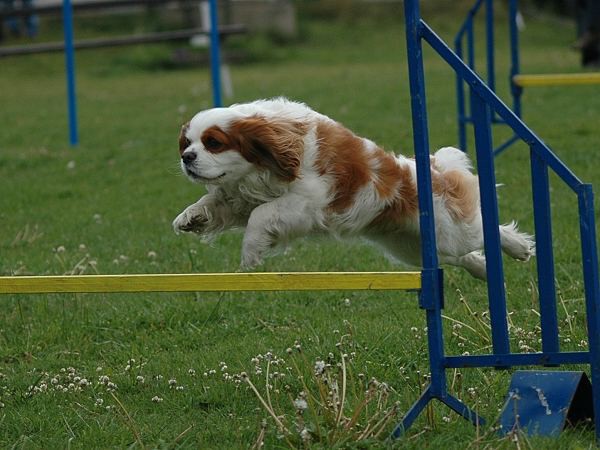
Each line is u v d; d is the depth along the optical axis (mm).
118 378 9758
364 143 9617
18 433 8461
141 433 8234
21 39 48500
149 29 48094
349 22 51312
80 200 18906
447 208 9930
